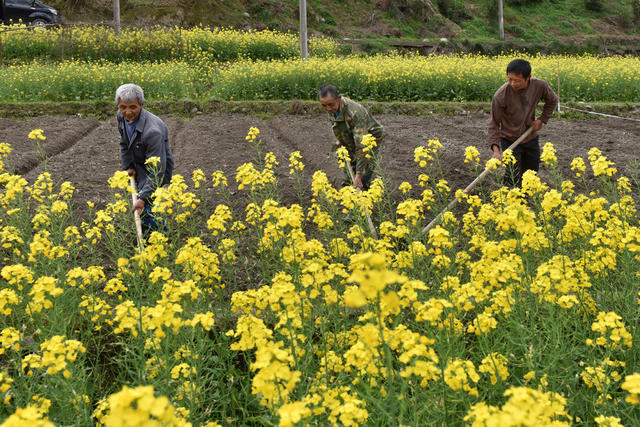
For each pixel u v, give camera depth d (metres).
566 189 4.27
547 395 1.82
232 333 2.35
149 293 3.25
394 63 16.44
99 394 2.88
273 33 24.48
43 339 2.86
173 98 13.59
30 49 19.55
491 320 2.46
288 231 3.76
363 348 2.09
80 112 12.30
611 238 3.38
